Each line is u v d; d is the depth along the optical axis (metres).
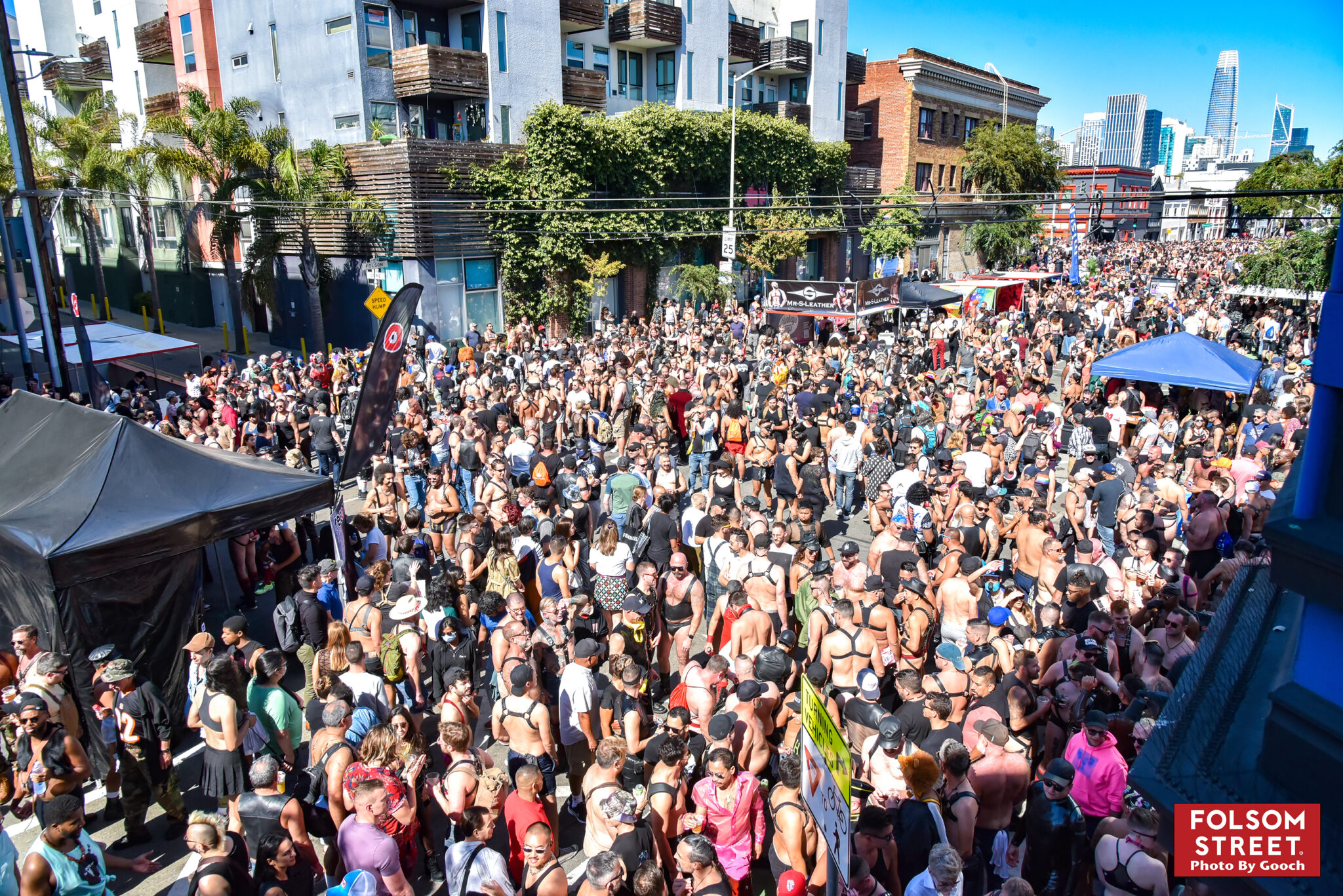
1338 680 1.61
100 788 7.87
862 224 45.12
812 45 43.44
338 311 29.97
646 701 8.16
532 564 9.81
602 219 30.97
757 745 6.42
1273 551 1.66
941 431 15.48
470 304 29.31
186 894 5.27
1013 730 6.51
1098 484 11.34
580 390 17.31
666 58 38.53
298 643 8.70
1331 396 1.57
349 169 28.30
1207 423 14.69
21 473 9.02
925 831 5.36
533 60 31.22
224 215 27.89
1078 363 19.50
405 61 28.53
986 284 32.44
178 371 24.12
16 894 5.38
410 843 6.04
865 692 6.59
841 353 22.12
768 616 7.70
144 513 8.20
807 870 5.41
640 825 5.31
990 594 9.33
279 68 31.69
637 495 11.27
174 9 35.78
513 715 6.39
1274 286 26.88
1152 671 7.25
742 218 37.19
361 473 13.88
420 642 8.07
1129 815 4.96
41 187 32.88
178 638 8.48
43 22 45.16
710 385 17.17
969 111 53.16
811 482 11.66
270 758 5.53
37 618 7.81
